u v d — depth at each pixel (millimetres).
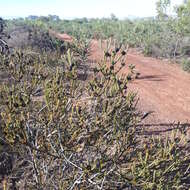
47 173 4301
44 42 21203
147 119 9977
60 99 4363
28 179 5035
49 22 77312
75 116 4723
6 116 4262
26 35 21812
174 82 16547
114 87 5152
